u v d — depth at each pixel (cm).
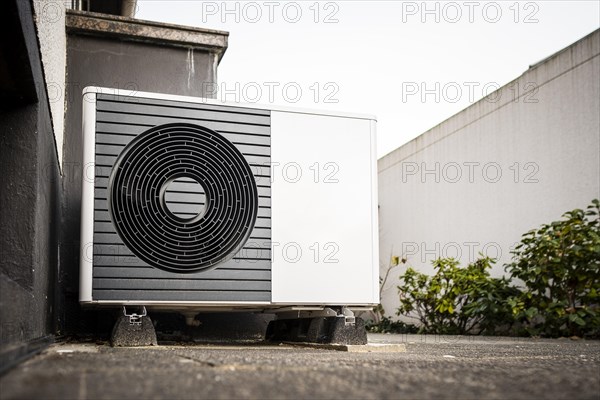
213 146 280
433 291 687
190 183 274
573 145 578
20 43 178
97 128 267
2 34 173
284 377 134
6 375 123
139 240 263
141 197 266
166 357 181
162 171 271
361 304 289
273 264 279
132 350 225
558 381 137
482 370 159
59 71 328
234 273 274
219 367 151
